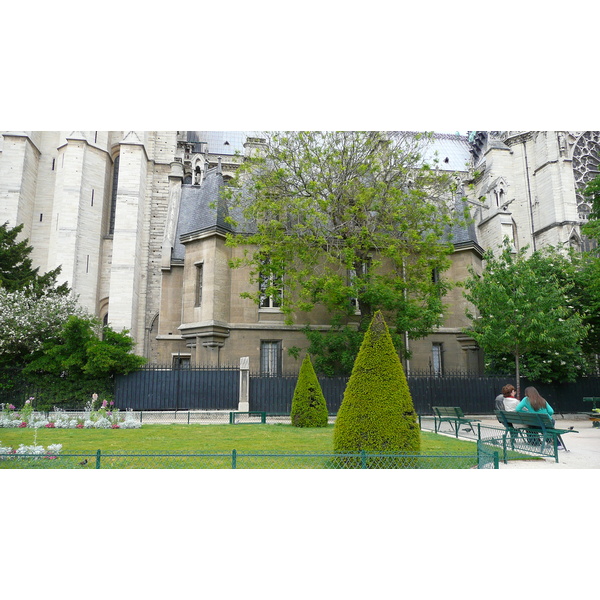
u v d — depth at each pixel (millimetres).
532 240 52281
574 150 52688
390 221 24297
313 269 25938
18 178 39156
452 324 30578
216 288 26781
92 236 39906
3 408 21156
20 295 24844
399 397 10031
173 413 22406
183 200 33312
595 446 13531
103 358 21953
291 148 24875
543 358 25438
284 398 23625
